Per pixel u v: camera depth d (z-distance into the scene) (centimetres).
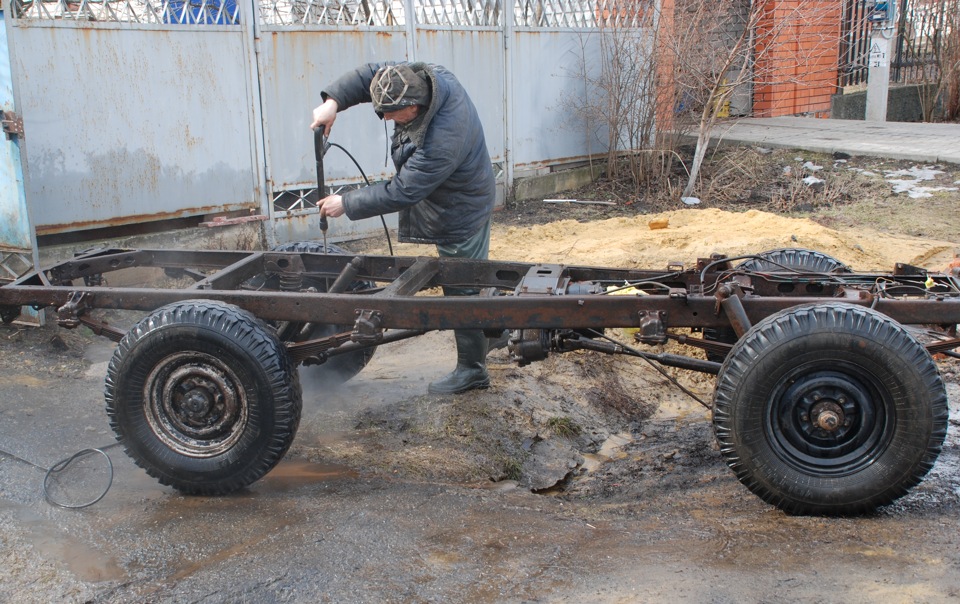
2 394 510
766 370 344
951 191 928
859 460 351
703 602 287
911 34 1597
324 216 464
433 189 451
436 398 518
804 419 351
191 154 721
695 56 1053
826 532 338
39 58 624
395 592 306
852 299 375
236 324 378
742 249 711
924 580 293
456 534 354
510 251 793
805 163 1080
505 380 551
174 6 706
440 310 390
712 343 403
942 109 1611
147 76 684
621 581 306
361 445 468
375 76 443
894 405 342
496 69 966
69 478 412
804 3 1183
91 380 549
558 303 383
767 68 1208
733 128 1273
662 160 1076
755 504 382
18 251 584
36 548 342
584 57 1059
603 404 550
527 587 307
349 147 830
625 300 379
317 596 305
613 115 1067
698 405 567
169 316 380
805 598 286
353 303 396
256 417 380
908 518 354
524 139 1024
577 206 1016
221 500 392
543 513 384
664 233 815
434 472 439
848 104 1481
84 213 664
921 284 424
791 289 427
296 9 781
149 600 304
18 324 614
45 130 634
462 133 447
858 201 941
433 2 889
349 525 361
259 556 334
